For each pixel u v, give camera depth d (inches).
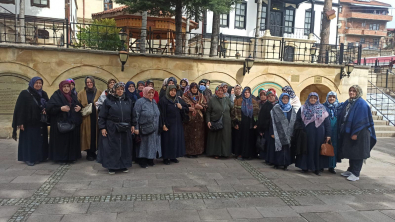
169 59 356.8
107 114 202.2
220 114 251.3
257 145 250.8
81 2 822.5
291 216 146.6
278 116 225.8
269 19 746.8
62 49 318.7
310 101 218.4
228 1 366.6
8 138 316.5
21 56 310.2
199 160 254.1
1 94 310.2
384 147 346.6
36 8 516.7
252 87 395.9
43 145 225.0
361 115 203.8
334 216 148.3
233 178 205.5
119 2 343.9
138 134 214.8
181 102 239.1
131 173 208.7
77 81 329.1
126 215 140.6
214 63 374.9
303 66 417.4
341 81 438.3
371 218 147.2
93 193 167.0
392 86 622.2
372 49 1305.4
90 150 236.1
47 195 161.9
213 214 145.3
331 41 865.5
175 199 162.7
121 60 330.0
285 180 205.5
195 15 381.4
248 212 149.3
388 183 207.0
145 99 215.9
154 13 376.2
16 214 137.3
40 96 221.6
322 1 848.9
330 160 223.1
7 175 194.2
